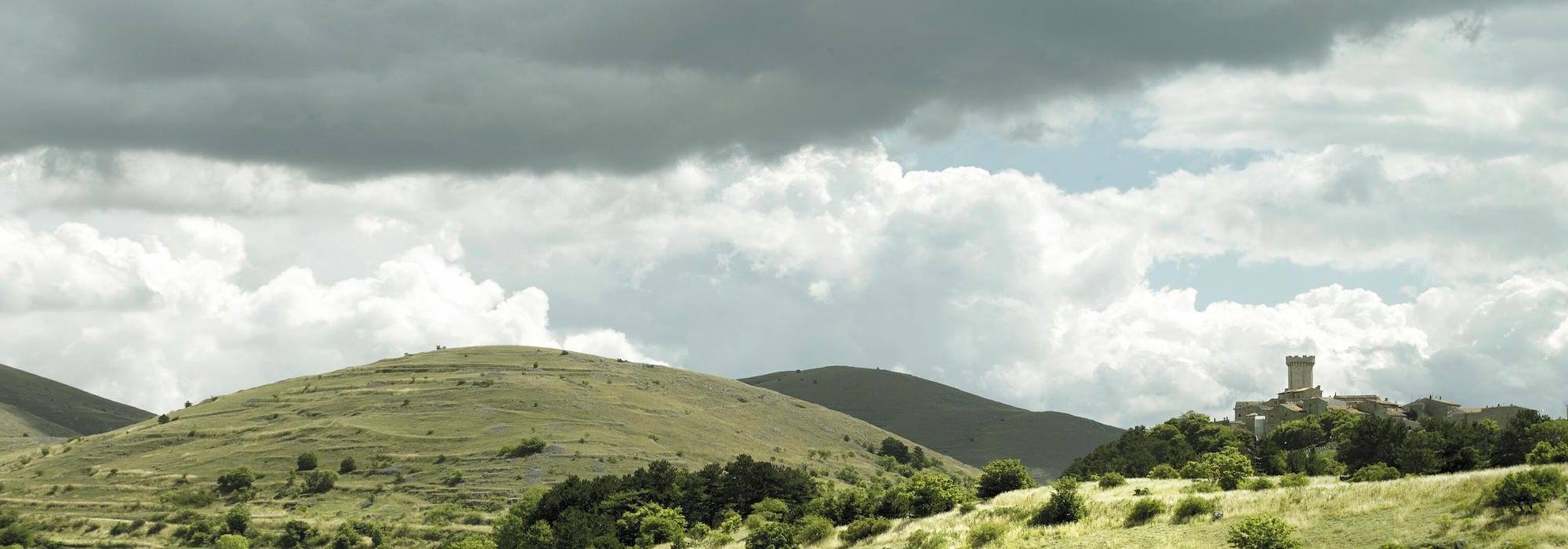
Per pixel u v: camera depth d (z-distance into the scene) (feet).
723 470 554.05
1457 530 213.66
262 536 652.07
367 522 654.94
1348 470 419.95
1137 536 261.24
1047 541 275.80
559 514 491.31
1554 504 211.82
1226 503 271.08
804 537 358.23
